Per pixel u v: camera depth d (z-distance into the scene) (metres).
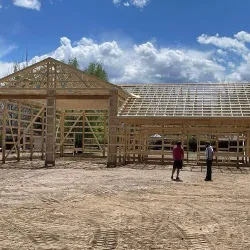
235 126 26.05
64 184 14.52
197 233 7.55
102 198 11.49
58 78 23.16
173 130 26.08
